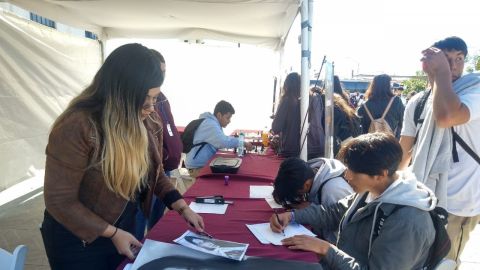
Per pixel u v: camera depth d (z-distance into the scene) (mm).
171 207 1565
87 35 6191
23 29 3881
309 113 3111
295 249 1358
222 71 6965
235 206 1903
